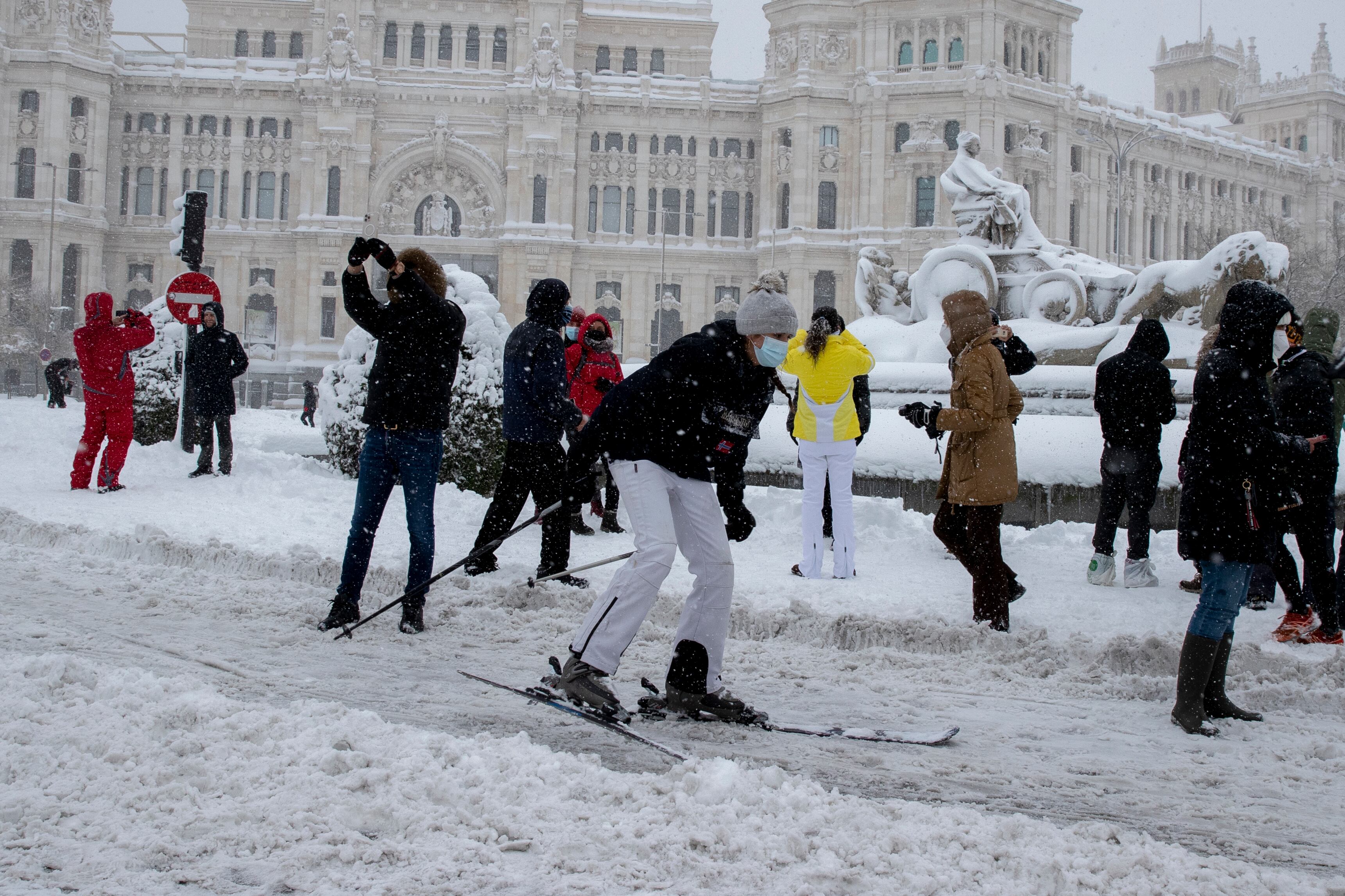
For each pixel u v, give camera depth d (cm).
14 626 639
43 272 7244
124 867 318
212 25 8262
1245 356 533
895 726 529
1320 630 710
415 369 687
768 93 7469
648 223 7788
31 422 2355
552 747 461
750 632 723
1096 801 427
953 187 1919
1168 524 1245
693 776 383
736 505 532
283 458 1578
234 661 594
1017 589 793
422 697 538
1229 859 364
